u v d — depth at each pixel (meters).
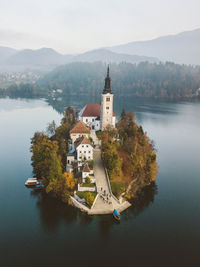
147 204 84.56
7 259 59.16
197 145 160.50
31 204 82.31
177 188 98.06
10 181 99.19
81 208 77.06
